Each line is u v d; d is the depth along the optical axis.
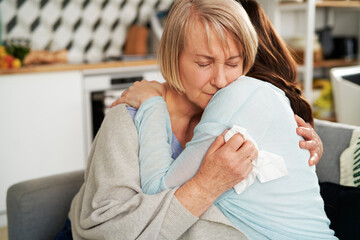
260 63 1.05
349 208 1.09
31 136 2.79
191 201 0.84
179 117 1.08
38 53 3.04
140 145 0.96
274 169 0.82
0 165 2.71
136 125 0.99
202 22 0.84
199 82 0.90
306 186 0.86
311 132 0.92
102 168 1.00
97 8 3.52
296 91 1.03
